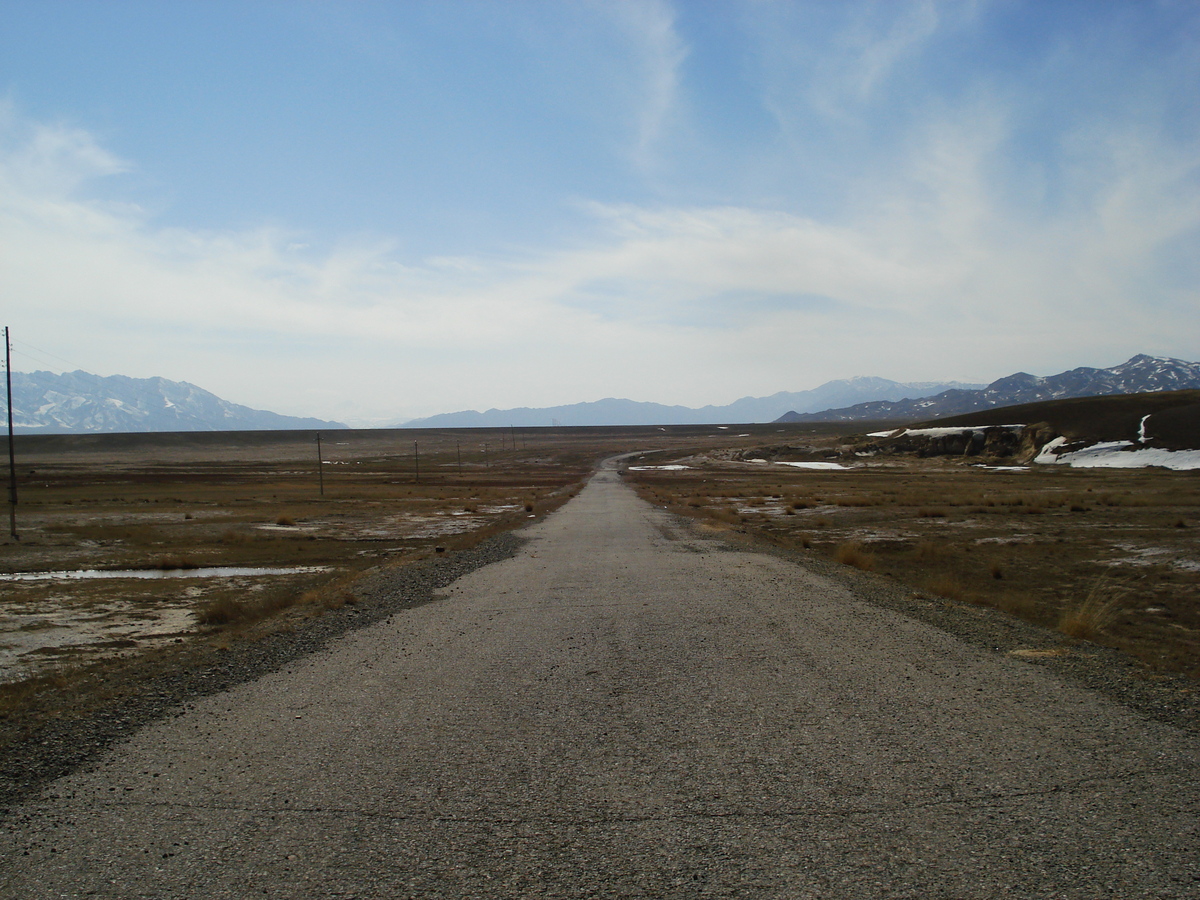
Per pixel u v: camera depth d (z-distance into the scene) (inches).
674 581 570.6
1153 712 245.3
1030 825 165.0
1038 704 254.4
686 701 263.4
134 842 169.5
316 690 298.5
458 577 655.1
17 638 545.3
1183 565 768.3
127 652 490.6
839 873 145.7
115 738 249.1
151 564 993.5
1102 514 1331.2
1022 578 740.0
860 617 418.0
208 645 429.1
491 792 190.2
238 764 217.3
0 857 164.2
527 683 294.4
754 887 141.1
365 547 1172.5
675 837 162.9
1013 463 3971.5
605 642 364.2
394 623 447.2
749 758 208.1
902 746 215.2
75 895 146.3
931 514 1393.9
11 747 244.5
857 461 4559.5
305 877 150.6
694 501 1881.2
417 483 3408.0
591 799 184.1
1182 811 170.7
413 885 145.7
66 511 1898.4
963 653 331.6
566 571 653.9
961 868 146.6
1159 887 138.3
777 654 331.0
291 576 871.1
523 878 147.3
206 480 3772.1
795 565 669.9
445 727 243.4
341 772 207.5
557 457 6279.5
